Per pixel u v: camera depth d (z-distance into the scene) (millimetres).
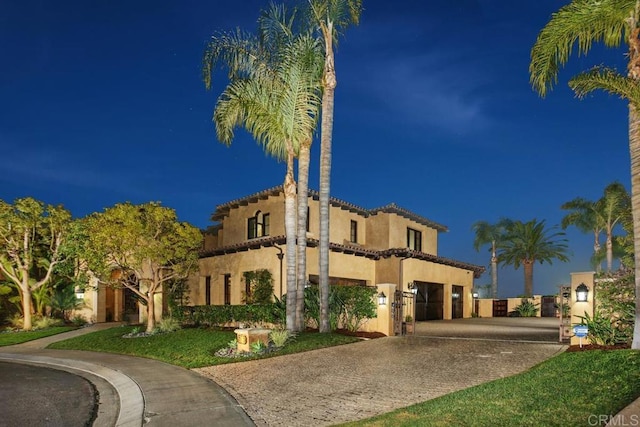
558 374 8320
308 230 24406
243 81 17156
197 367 12789
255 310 19469
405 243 29156
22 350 18406
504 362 10828
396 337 16062
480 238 44688
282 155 17719
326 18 17438
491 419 6086
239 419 7418
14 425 7918
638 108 9695
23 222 23594
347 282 24906
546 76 11102
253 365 12391
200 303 26891
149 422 7484
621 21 10266
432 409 6891
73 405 9344
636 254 9609
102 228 19188
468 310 32188
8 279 27094
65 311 27938
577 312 11867
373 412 7445
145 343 17656
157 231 20344
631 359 8328
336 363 11898
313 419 7242
